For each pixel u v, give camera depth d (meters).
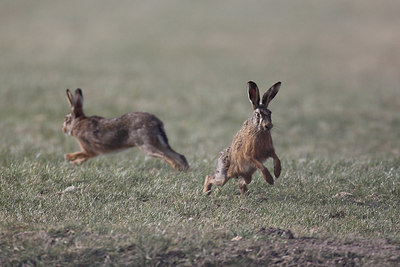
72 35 110.06
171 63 88.62
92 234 15.54
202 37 110.88
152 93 63.78
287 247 15.25
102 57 91.19
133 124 25.64
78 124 26.47
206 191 21.12
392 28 118.81
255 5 140.25
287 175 23.80
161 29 116.94
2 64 80.06
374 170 25.02
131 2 143.75
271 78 78.38
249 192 21.31
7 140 37.16
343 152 36.09
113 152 26.50
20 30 113.62
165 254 14.55
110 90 64.12
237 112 55.00
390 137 42.62
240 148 19.59
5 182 20.92
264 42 107.50
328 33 115.75
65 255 14.31
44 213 17.86
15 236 15.20
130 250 14.66
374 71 86.44
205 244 14.98
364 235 16.62
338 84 74.50
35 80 67.75
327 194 21.28
